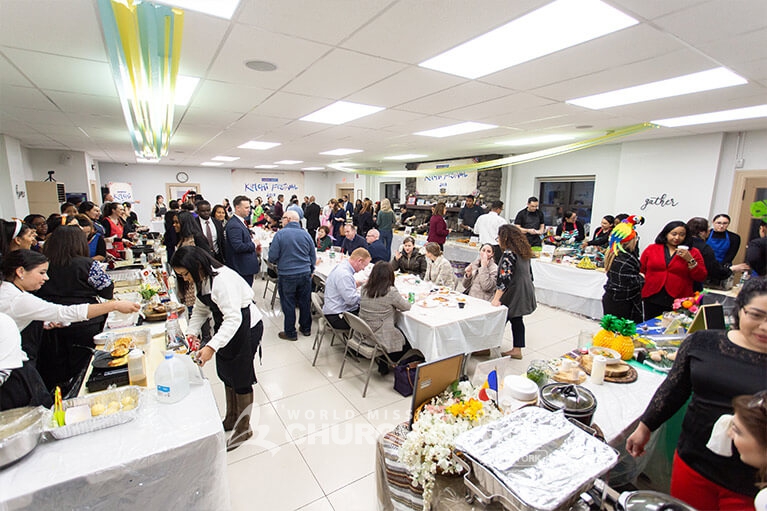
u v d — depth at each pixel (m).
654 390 1.62
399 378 2.75
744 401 0.90
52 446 1.16
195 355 1.80
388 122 4.35
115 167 11.55
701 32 1.87
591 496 0.96
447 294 3.37
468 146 6.58
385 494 1.35
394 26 1.86
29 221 3.71
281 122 4.44
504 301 3.19
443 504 1.05
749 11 1.64
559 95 3.10
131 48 1.76
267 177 13.96
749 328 1.00
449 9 1.68
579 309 4.57
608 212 6.27
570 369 1.74
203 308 2.21
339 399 2.69
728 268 3.08
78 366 2.17
